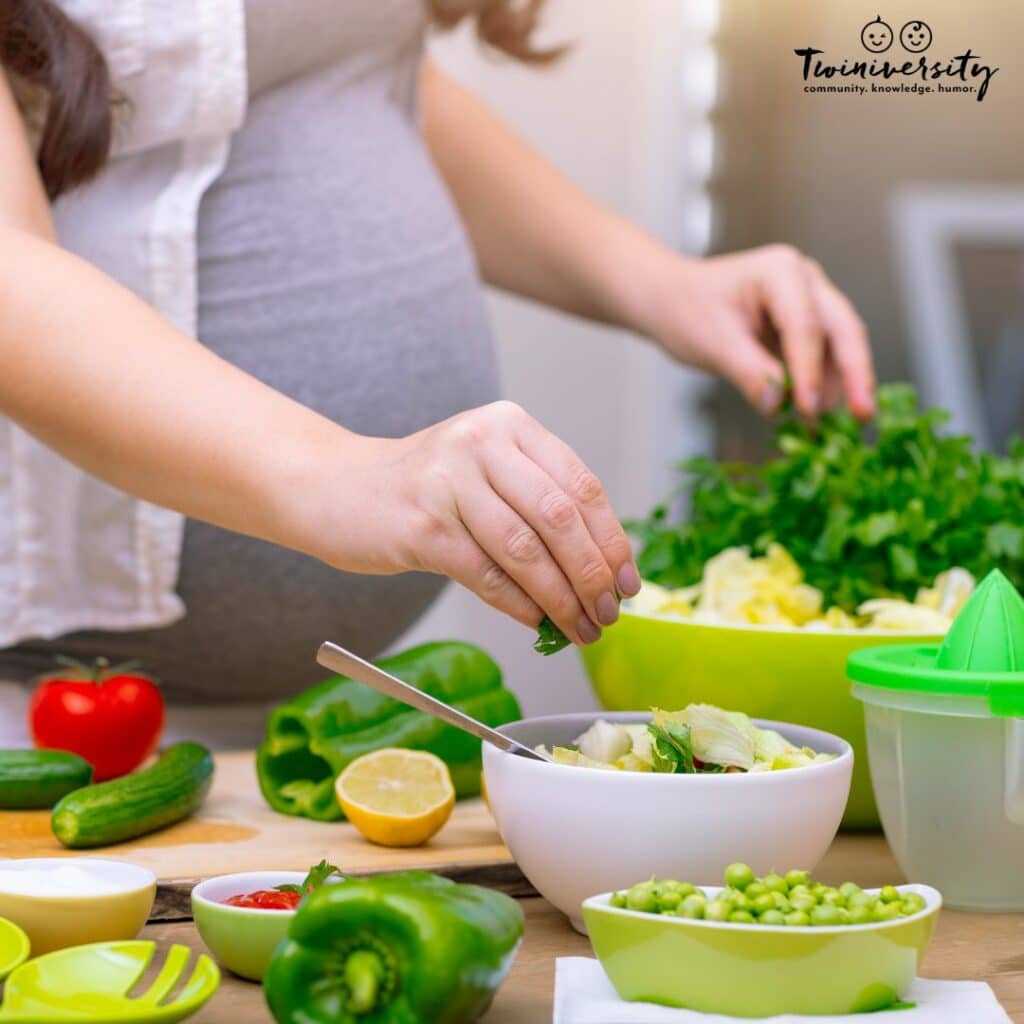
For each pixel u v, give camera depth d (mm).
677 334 1606
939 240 2580
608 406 2545
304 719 1062
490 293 2480
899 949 672
